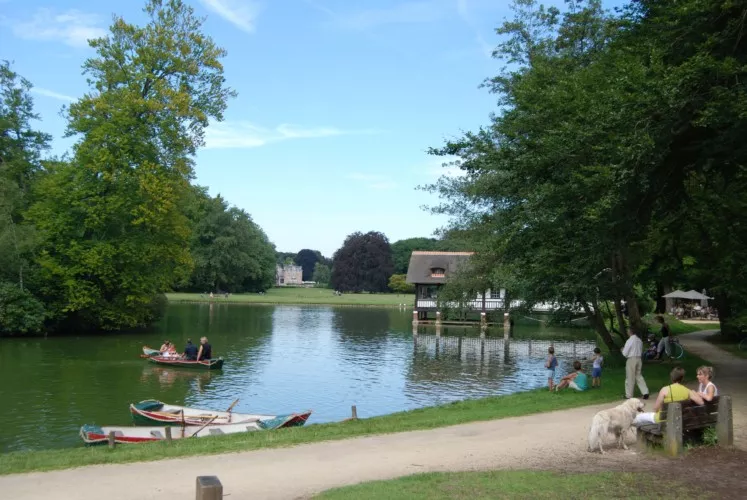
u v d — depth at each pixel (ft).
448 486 28.12
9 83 161.17
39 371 99.45
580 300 81.82
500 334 191.11
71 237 146.00
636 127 48.42
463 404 57.31
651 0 54.70
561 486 28.02
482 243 103.40
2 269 140.26
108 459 35.86
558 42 81.97
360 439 40.81
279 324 205.77
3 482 31.45
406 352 141.18
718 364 77.20
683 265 107.65
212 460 35.58
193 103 145.89
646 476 29.78
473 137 66.74
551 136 57.11
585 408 51.75
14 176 156.87
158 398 81.71
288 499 28.12
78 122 140.46
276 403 81.10
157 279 155.63
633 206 55.62
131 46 143.13
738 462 32.50
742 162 54.85
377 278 492.54
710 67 45.11
